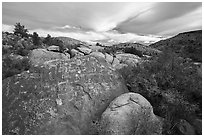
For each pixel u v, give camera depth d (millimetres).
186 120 5312
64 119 4566
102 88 5664
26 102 4992
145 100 5000
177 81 6586
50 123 4449
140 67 7582
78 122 4598
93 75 6031
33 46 15016
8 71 7988
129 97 4969
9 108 4953
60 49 15195
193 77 7008
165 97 5766
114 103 4832
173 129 4992
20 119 4590
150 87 6117
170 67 7438
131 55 17766
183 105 5508
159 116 5395
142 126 4547
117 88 5941
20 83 5730
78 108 4875
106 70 6484
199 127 5066
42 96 5102
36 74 6059
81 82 5660
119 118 4316
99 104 5195
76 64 6438
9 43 13656
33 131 4320
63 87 5402
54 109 4742
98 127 4375
